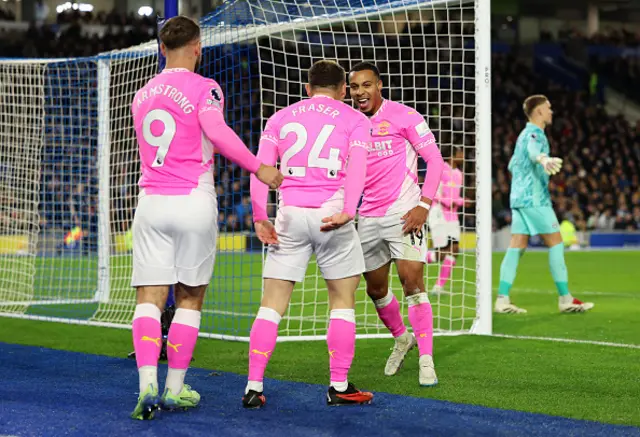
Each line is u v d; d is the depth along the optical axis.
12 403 11.20
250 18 19.16
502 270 22.80
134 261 10.84
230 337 17.64
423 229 13.22
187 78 10.66
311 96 11.79
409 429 9.78
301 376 13.62
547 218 22.44
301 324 19.09
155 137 10.59
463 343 17.23
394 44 54.47
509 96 81.19
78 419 10.24
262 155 11.32
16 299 26.61
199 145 10.66
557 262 22.73
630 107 87.94
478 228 18.75
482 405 11.34
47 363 14.94
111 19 70.00
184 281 10.70
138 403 10.25
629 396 12.02
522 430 9.79
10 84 26.89
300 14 20.23
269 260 11.38
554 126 80.38
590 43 87.94
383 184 13.30
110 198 27.11
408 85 54.00
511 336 18.27
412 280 13.06
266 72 57.06
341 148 11.23
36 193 29.12
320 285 30.00
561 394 12.16
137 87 25.47
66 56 67.75
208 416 10.49
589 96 86.00
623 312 22.95
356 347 16.81
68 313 23.14
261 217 11.14
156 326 10.60
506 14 84.12
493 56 82.50
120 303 24.84
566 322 20.83
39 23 70.31
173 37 10.88
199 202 10.62
